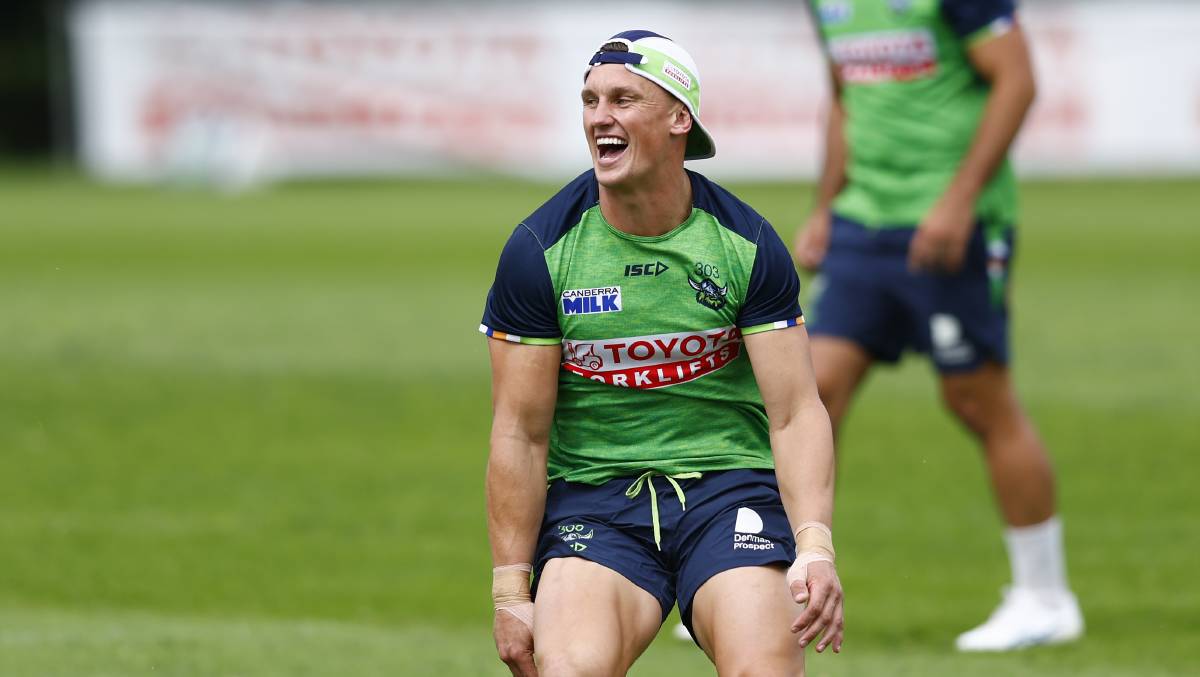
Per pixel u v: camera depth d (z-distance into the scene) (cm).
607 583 1558
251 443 3731
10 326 5525
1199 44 10400
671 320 1572
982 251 2353
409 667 2098
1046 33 10481
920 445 3781
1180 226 8475
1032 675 2117
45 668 2045
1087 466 3456
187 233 8650
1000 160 2314
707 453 1625
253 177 11456
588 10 11775
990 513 3141
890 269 2383
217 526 2977
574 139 11319
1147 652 2239
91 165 12169
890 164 2389
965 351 2355
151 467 3475
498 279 1585
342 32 11381
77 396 4288
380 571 2691
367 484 3338
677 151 1552
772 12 10794
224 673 2045
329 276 6888
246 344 5150
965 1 2303
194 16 11519
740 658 1495
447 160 11425
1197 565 2702
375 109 11431
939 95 2359
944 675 2112
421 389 4425
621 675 1528
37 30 15388
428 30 11312
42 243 8169
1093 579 2633
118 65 11588
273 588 2572
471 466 3519
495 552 1606
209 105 11562
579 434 1641
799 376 1577
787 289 1571
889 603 2533
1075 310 5781
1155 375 4531
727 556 1561
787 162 10856
